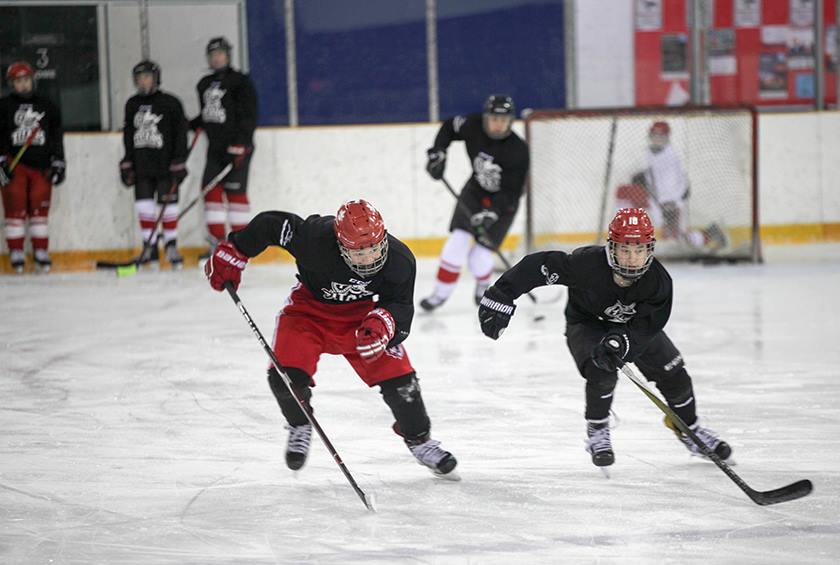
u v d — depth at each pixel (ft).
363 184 105.40
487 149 74.74
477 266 76.74
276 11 107.24
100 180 102.37
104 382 55.62
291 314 38.19
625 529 33.17
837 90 110.93
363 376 38.01
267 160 104.37
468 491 37.29
